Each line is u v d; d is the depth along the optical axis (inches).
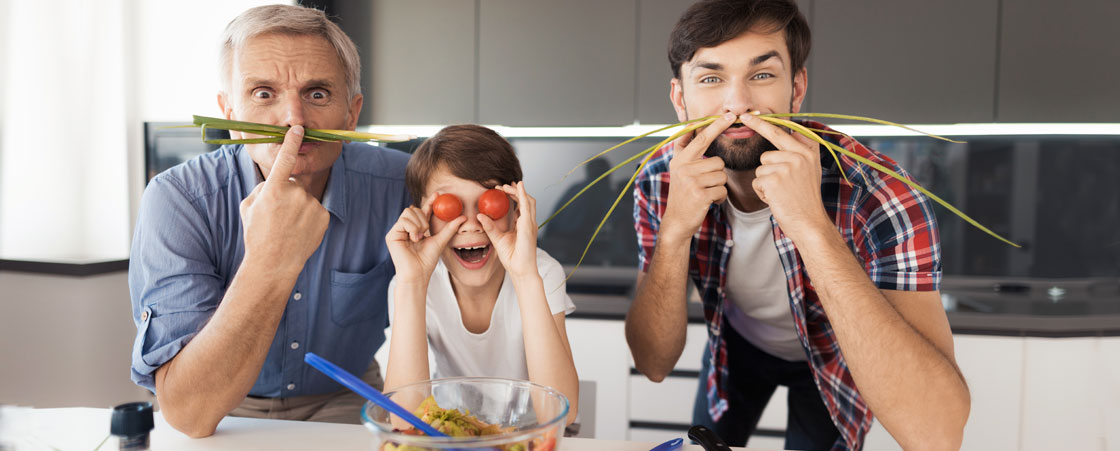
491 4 115.3
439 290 56.1
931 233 51.8
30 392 113.7
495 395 35.7
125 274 118.8
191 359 43.3
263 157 48.7
